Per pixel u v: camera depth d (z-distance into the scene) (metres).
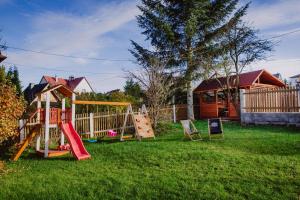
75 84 52.72
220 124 11.34
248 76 22.83
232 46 22.16
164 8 23.48
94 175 6.77
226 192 5.30
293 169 6.39
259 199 4.93
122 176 6.57
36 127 9.55
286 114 14.42
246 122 16.34
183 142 10.87
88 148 10.56
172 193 5.37
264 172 6.32
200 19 23.03
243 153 8.29
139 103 20.64
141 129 12.79
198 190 5.42
